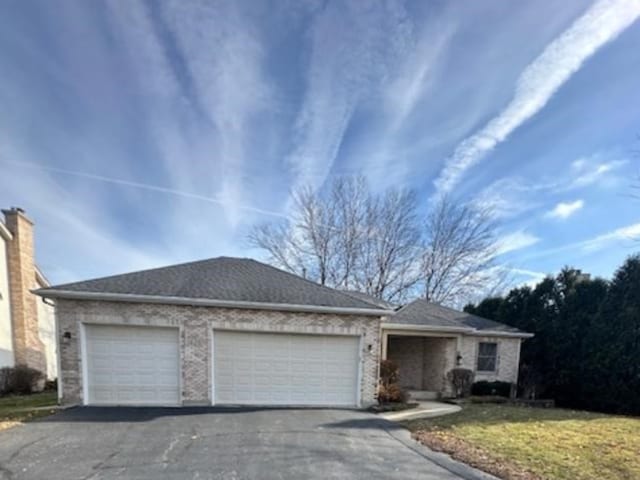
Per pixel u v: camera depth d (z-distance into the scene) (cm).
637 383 1480
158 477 587
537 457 718
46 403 1174
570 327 1753
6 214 1673
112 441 758
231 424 915
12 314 1656
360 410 1194
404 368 1817
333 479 595
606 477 624
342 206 2892
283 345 1225
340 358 1257
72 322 1114
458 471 641
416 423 1006
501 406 1386
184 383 1152
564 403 1731
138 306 1142
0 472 601
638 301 1543
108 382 1129
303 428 900
